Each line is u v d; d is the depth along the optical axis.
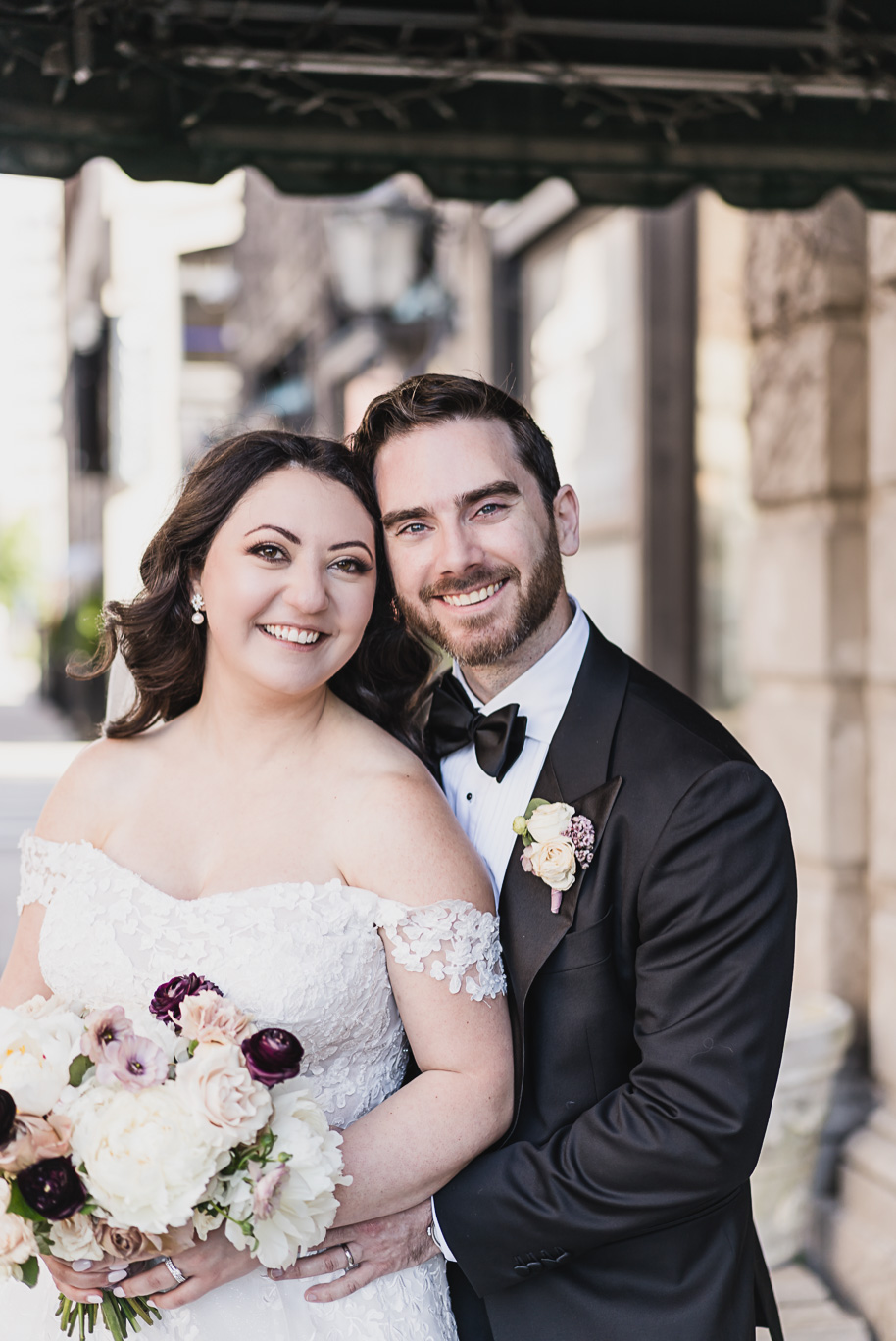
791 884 1.67
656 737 1.71
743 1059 1.57
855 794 3.51
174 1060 1.49
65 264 16.86
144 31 2.40
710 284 4.41
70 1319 1.61
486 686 1.89
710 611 4.47
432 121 2.58
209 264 14.00
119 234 12.58
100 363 13.36
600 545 5.07
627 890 1.66
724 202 2.68
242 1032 1.50
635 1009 1.67
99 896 1.73
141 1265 1.58
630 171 2.65
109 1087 1.43
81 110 2.44
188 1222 1.47
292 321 9.74
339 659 1.76
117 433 12.91
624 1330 1.65
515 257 5.90
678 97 2.61
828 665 3.49
